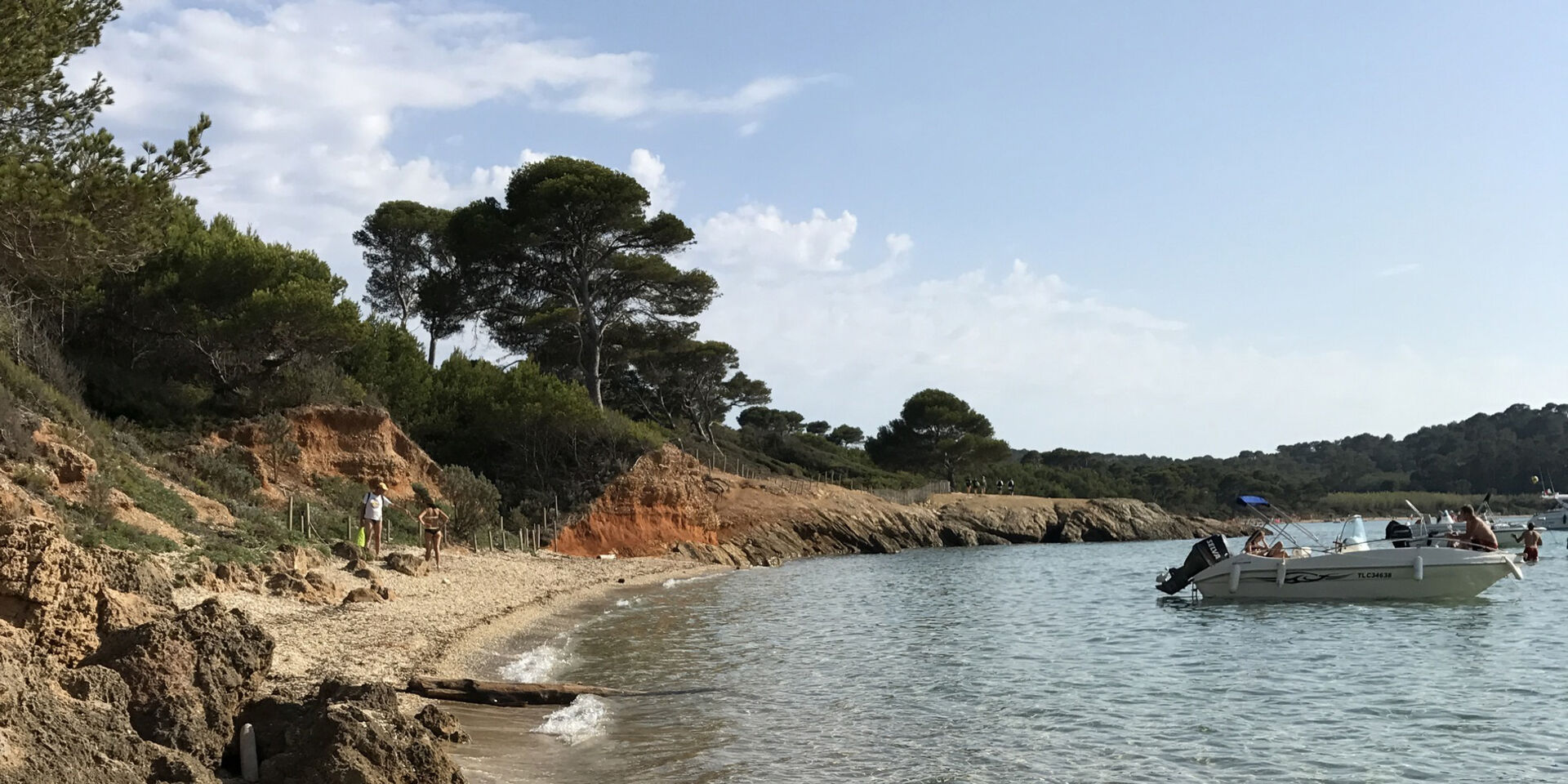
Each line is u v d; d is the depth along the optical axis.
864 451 109.06
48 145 18.75
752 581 41.06
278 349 41.09
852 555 63.72
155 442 32.97
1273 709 15.16
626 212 61.19
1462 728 13.74
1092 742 13.08
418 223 69.94
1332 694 16.27
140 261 19.78
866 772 11.46
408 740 8.61
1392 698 15.88
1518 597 30.14
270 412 39.06
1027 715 14.65
